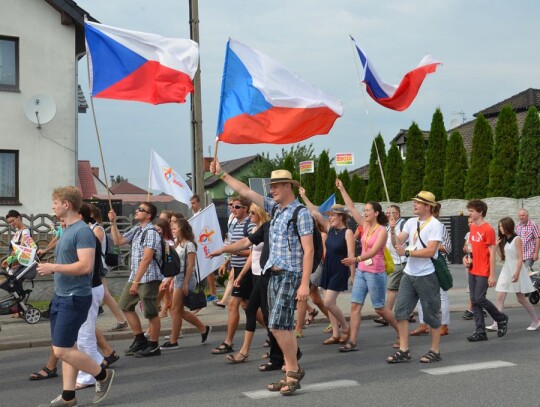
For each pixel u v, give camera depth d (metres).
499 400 6.41
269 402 6.46
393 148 37.31
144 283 8.83
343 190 9.43
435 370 7.79
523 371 7.68
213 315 12.66
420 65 11.60
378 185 37.78
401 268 11.06
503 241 10.85
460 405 6.25
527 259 14.98
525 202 26.23
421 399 6.48
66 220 6.06
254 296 8.52
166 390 7.06
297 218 6.70
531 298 14.98
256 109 9.55
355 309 9.23
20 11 19.66
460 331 10.85
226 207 20.70
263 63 9.59
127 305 8.90
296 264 6.76
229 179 7.43
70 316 6.03
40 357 9.26
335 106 9.67
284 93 9.59
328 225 9.51
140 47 10.81
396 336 10.44
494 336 10.25
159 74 10.86
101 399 6.44
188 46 11.11
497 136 30.11
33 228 14.59
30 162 19.67
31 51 19.77
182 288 9.55
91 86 10.55
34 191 19.69
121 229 15.52
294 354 6.84
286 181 6.76
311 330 11.35
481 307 9.91
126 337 10.69
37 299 14.34
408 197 35.16
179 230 9.61
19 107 19.58
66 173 20.03
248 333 8.58
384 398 6.54
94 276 7.19
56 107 19.94
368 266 9.15
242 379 7.54
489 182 30.22
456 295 16.31
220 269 11.49
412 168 35.25
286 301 6.73
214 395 6.80
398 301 8.30
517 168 29.38
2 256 14.33
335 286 9.52
